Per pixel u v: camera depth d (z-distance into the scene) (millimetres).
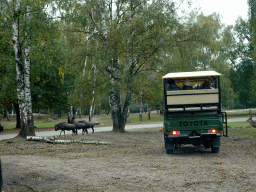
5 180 7207
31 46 20375
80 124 23203
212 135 11758
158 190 6637
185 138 11836
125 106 26688
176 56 27469
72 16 19922
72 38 26297
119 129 26438
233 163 9773
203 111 12039
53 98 38844
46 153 13672
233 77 56531
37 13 18594
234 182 7188
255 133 20547
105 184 7191
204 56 44406
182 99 12156
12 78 31141
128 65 26203
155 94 26672
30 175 7875
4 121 69875
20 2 19281
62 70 27312
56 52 28312
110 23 23828
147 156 12000
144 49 23766
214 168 8906
